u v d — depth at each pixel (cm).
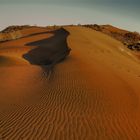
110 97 1703
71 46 4569
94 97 1708
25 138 1229
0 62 3809
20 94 2028
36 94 1947
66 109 1551
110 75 2278
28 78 2623
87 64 2753
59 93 1856
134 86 1991
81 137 1216
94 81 2061
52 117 1449
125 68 3131
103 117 1420
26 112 1570
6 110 1650
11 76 2772
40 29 10850
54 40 6275
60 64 2894
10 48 5784
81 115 1452
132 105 1591
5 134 1283
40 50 5266
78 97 1730
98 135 1233
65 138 1212
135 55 6800
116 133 1254
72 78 2194
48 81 2317
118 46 6600
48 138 1217
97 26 14525
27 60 4584
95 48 4744
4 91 2173
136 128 1310
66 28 8100
